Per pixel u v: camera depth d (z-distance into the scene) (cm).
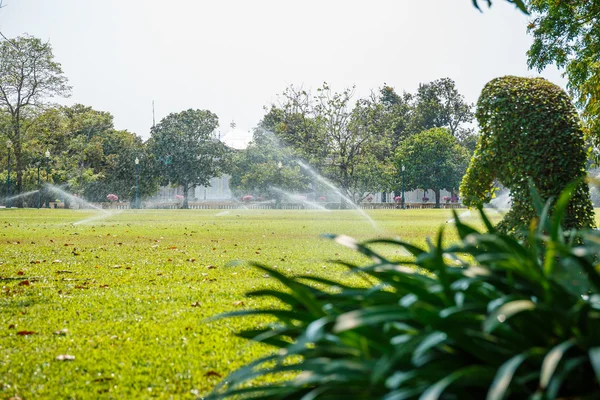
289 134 6794
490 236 220
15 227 2397
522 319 202
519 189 850
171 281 945
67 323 647
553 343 200
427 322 192
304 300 217
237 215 3853
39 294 819
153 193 7250
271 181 6425
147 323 640
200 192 8900
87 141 7456
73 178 6638
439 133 7412
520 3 278
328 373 195
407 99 9888
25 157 6838
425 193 8875
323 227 2398
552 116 834
